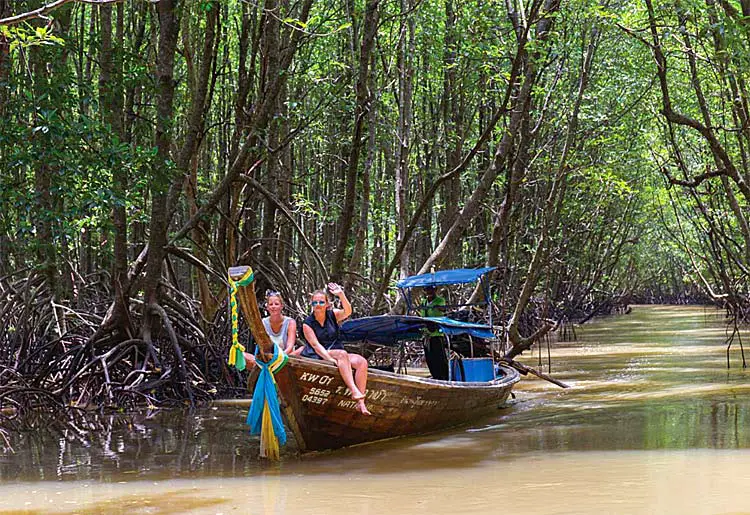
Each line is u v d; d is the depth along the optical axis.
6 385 15.27
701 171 26.02
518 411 14.31
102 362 16.14
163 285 17.11
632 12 19.14
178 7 16.45
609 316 54.62
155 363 16.50
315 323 10.98
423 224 29.36
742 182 17.48
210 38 17.12
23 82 14.52
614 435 11.68
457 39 21.86
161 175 15.72
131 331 16.95
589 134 22.67
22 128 14.52
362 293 23.19
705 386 16.66
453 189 26.08
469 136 27.73
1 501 8.79
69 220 15.71
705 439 11.13
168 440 12.41
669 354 24.53
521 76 20.39
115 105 17.36
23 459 11.15
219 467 10.27
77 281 19.17
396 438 11.90
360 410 10.73
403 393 11.31
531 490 8.63
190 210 19.03
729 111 22.44
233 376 17.86
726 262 31.48
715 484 8.70
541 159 23.45
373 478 9.41
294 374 10.26
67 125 14.48
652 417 13.11
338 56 22.59
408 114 21.47
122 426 13.86
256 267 20.12
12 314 17.30
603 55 23.27
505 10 22.12
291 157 25.86
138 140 19.25
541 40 17.36
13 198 15.07
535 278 18.73
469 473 9.55
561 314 35.09
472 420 13.41
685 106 24.44
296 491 8.86
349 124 26.06
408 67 21.67
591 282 41.38
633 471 9.39
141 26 19.73
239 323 18.66
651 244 61.44
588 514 7.68
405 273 21.05
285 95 21.16
